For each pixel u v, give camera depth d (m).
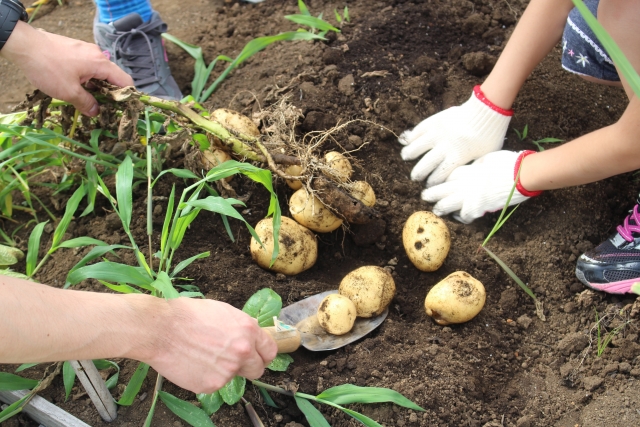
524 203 1.07
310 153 0.95
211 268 0.98
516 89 1.05
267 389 0.87
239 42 1.29
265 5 1.35
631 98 0.85
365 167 1.09
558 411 0.90
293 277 1.00
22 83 1.27
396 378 0.89
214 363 0.74
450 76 1.18
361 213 0.96
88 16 1.40
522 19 1.01
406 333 0.95
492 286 1.01
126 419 0.84
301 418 0.88
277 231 0.84
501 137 1.08
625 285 0.97
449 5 1.26
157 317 0.73
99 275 0.77
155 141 0.99
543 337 0.97
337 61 1.17
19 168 1.06
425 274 1.02
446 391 0.88
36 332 0.67
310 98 1.11
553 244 1.04
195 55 1.24
